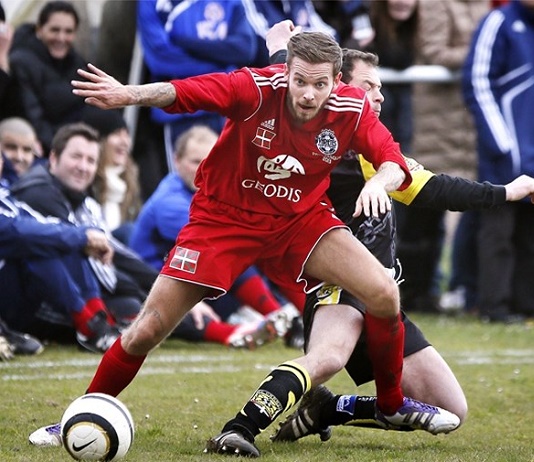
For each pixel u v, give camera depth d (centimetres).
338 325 1853
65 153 3162
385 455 1836
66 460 1686
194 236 1805
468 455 1850
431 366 2028
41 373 2661
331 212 1855
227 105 1717
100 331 3038
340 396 1997
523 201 4109
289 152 1759
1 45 3456
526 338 3703
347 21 4216
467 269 4403
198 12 3719
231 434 1734
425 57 4297
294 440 1998
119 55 3869
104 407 1662
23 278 3048
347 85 1811
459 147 4381
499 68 4034
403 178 1764
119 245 3300
